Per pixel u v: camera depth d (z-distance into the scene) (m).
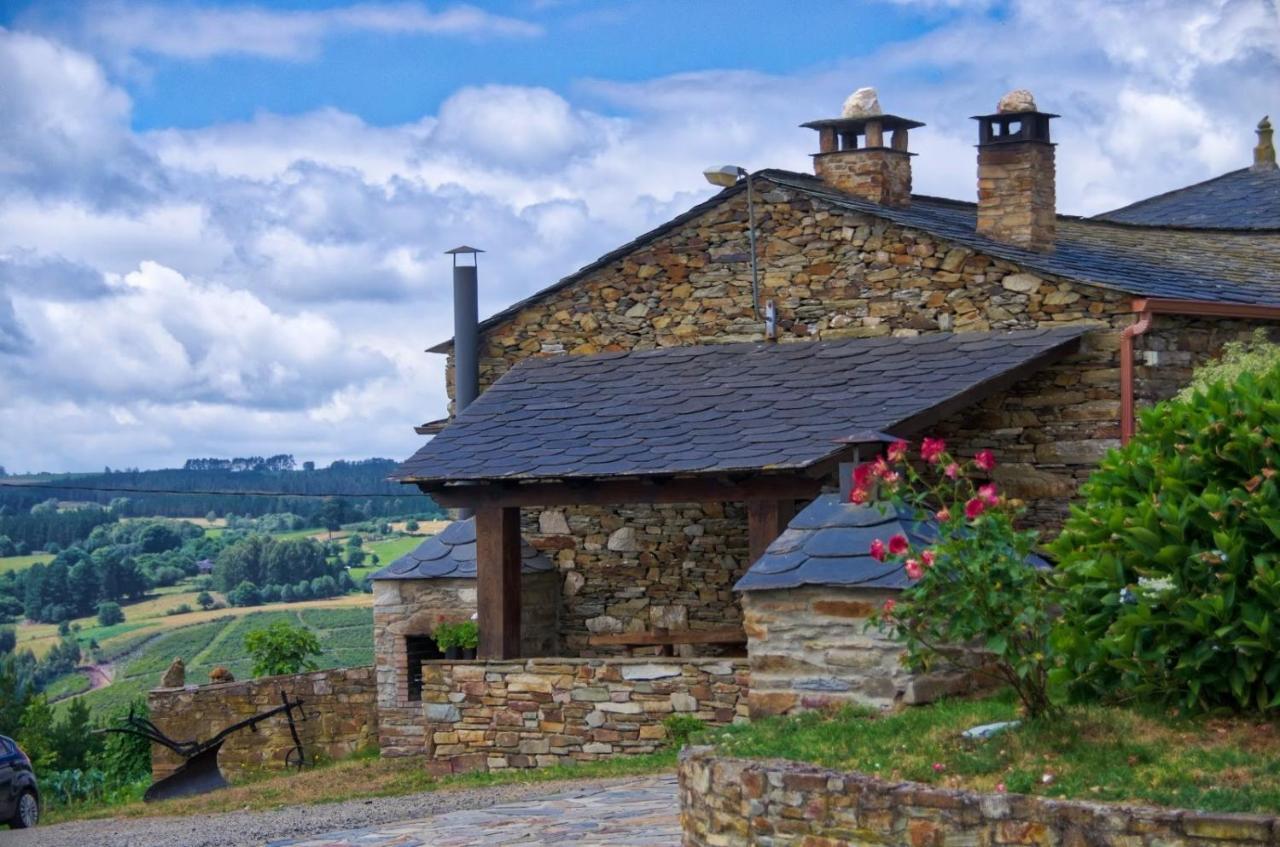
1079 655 10.16
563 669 16.88
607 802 13.43
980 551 9.43
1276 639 9.20
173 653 46.97
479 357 22.64
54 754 32.78
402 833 13.12
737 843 9.63
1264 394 10.37
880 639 12.85
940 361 17.98
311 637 27.17
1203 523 9.73
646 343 21.44
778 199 20.38
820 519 13.90
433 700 17.67
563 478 17.42
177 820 17.23
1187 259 21.38
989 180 19.78
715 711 15.93
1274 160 31.17
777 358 19.69
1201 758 8.60
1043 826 8.06
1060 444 17.91
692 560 20.48
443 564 20.86
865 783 8.88
